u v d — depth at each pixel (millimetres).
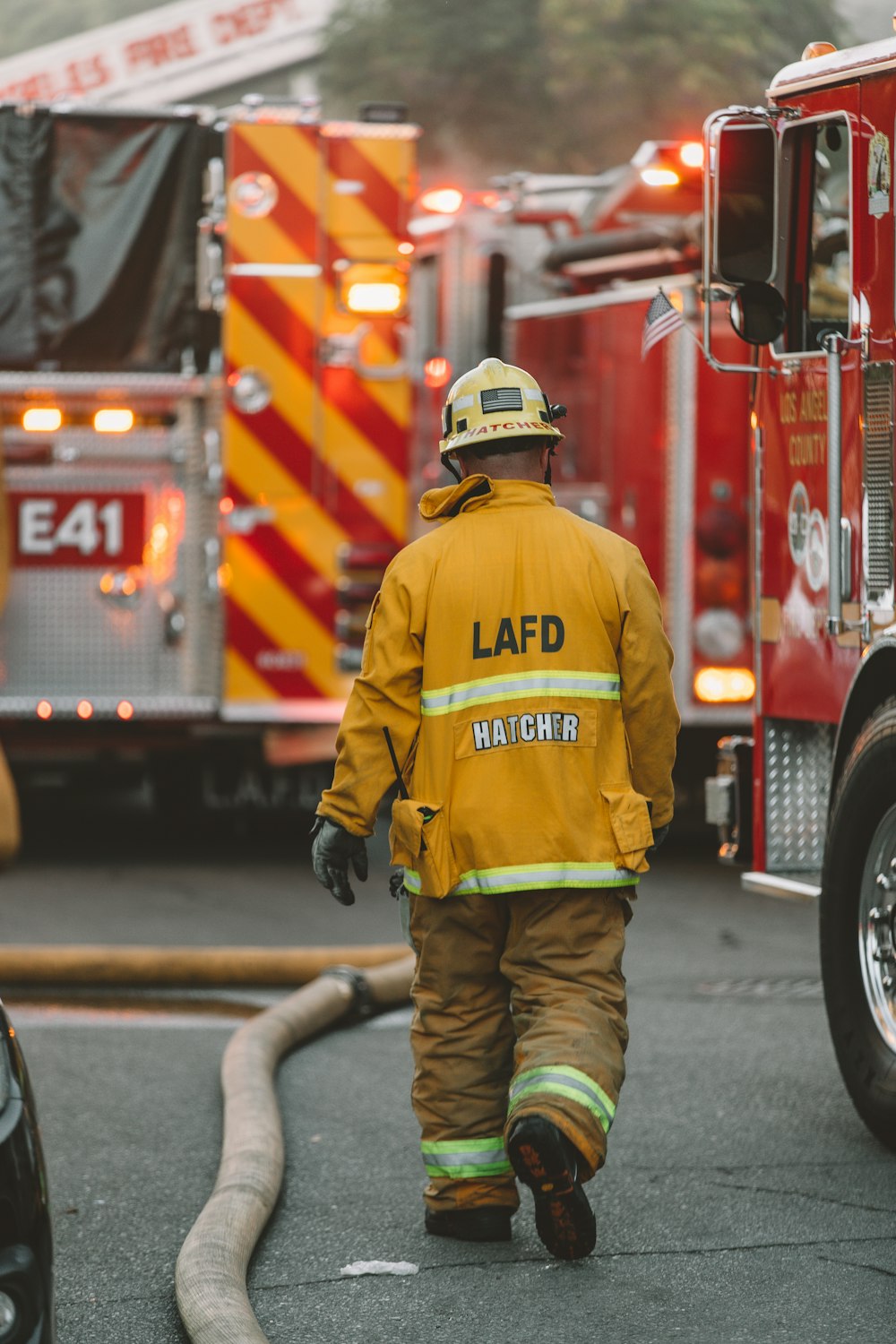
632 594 11508
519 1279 11453
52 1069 16812
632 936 22984
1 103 24688
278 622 25641
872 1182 13281
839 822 14352
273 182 25219
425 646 11570
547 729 11375
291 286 25359
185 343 25203
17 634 25453
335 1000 18359
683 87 67938
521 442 11898
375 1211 12766
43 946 21609
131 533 25453
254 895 25281
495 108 73000
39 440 25250
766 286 14617
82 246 24891
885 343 14141
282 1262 11797
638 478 27172
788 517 15680
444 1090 11984
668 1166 13680
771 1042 17547
